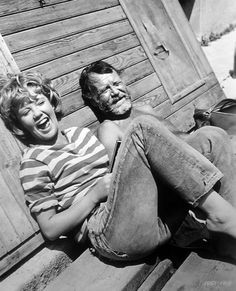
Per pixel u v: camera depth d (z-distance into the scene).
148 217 1.76
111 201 1.79
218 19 8.41
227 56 6.89
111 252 1.86
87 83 2.65
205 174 1.69
